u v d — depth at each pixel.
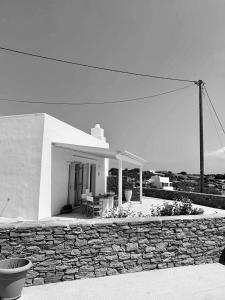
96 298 5.73
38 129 12.52
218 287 6.49
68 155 14.96
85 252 6.80
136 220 7.46
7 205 12.56
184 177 38.72
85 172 17.72
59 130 14.14
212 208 18.11
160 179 31.00
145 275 7.13
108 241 7.07
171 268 7.75
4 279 5.20
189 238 8.15
